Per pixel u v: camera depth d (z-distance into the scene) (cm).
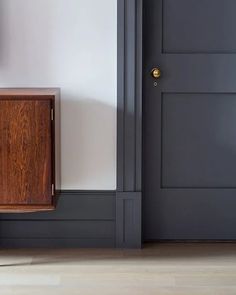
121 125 353
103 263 335
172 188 369
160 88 363
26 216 359
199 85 363
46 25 349
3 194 318
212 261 339
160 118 366
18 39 350
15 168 316
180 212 369
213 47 362
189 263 336
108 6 348
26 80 352
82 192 359
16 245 361
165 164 368
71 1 348
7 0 347
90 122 356
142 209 369
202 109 366
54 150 319
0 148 314
